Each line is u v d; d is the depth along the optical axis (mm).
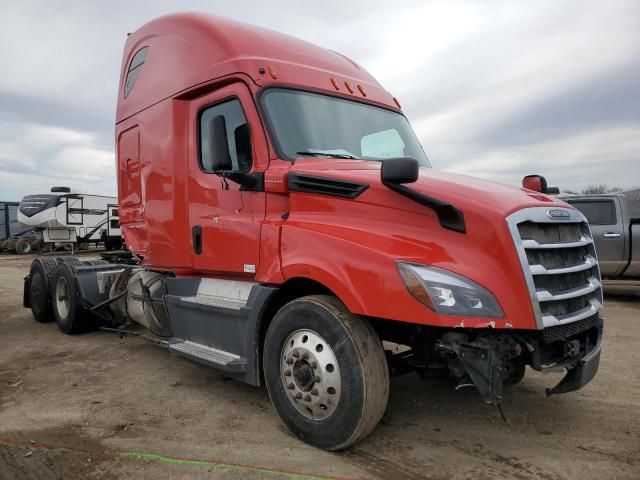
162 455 3461
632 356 5848
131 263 7582
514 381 3805
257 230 4031
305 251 3615
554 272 3293
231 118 4461
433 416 4141
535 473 3217
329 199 3740
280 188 3959
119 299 6688
